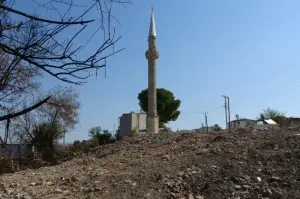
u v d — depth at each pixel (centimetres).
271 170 1063
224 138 1538
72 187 1120
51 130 2805
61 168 1611
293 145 1267
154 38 3145
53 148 2805
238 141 1447
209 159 1223
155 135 2088
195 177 1058
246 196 923
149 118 3034
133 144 1914
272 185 977
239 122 4731
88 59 293
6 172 1730
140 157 1509
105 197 976
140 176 1129
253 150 1250
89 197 983
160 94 4931
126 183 1076
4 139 308
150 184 1045
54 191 1078
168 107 4966
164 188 1006
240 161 1162
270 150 1247
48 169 1641
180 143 1677
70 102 2692
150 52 3117
